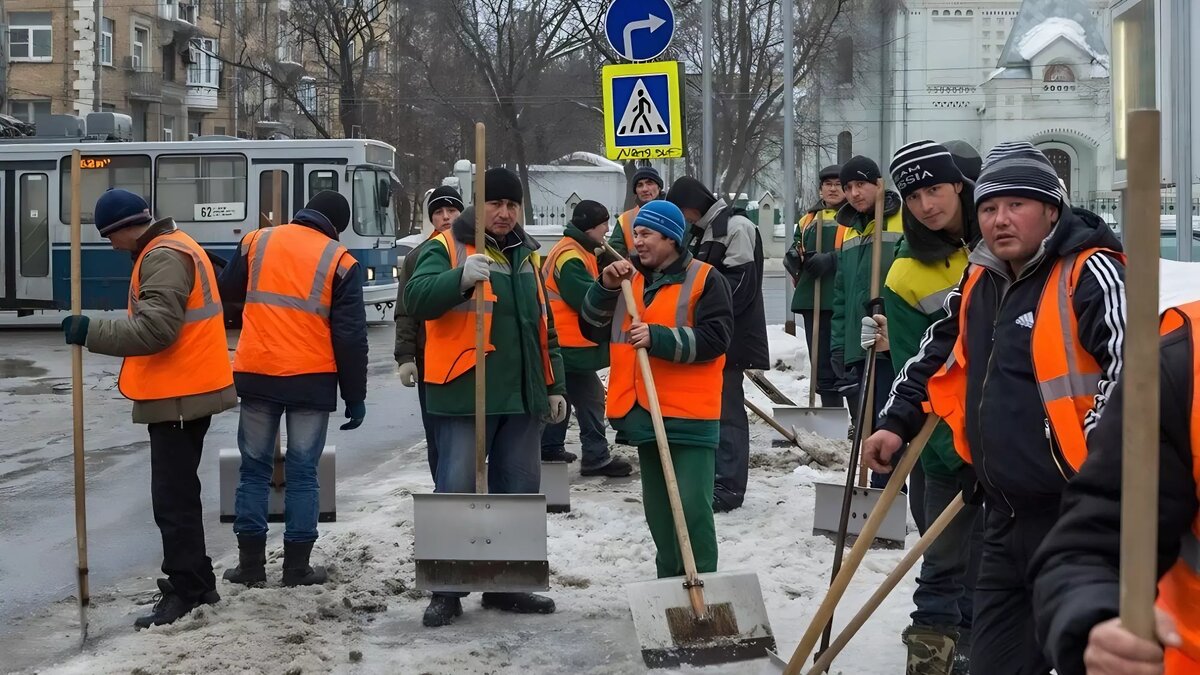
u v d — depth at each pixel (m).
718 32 40.16
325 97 51.06
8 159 23.88
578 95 41.75
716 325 5.27
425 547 5.50
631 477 9.08
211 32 56.41
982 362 3.45
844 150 60.75
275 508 6.80
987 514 3.48
